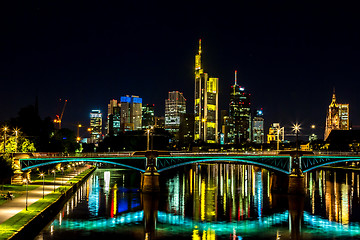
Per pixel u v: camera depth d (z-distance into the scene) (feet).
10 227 279.08
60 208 425.28
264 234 348.59
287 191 583.58
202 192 586.04
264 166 584.81
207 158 564.71
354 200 522.88
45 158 518.78
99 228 352.49
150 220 389.60
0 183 504.84
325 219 407.23
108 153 566.36
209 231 355.15
